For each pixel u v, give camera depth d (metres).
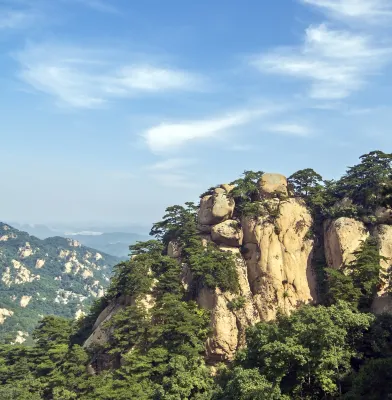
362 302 67.12
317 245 80.88
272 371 52.25
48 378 79.31
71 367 76.44
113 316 78.25
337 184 85.75
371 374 47.81
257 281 77.81
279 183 85.81
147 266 82.44
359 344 56.09
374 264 68.50
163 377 64.69
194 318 71.62
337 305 60.22
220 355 71.25
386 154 80.56
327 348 51.69
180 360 64.50
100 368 77.44
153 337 71.50
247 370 52.16
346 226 75.50
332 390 50.31
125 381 66.12
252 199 86.69
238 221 83.88
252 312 74.50
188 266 82.00
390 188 63.53
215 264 76.12
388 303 65.56
